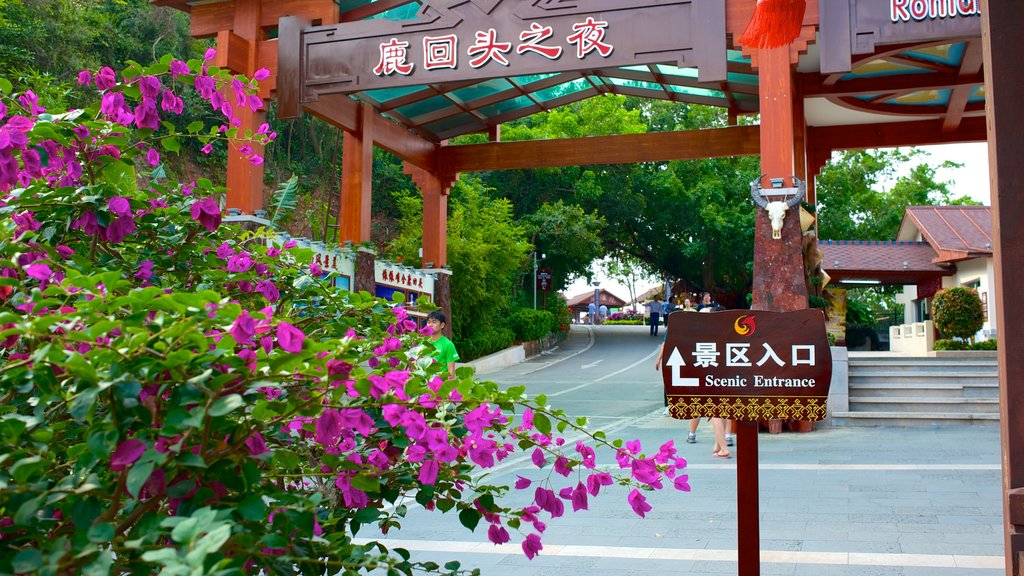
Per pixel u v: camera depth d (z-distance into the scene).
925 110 14.49
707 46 9.45
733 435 9.84
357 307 2.83
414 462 2.11
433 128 15.41
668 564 4.53
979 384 11.12
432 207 15.82
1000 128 2.31
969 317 15.39
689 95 14.72
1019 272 2.28
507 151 15.52
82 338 1.47
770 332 3.16
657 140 14.71
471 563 4.59
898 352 17.77
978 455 7.88
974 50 11.70
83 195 2.27
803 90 13.15
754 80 13.34
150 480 1.56
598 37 9.82
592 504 6.10
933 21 8.88
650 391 15.55
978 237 21.78
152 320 1.58
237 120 2.73
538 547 2.27
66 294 1.73
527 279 29.22
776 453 8.38
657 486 2.22
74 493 1.49
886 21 8.97
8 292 1.86
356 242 13.00
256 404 1.69
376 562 2.02
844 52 9.00
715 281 35.00
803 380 3.13
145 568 1.49
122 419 1.48
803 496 6.21
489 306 21.81
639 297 57.09
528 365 22.25
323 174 26.42
